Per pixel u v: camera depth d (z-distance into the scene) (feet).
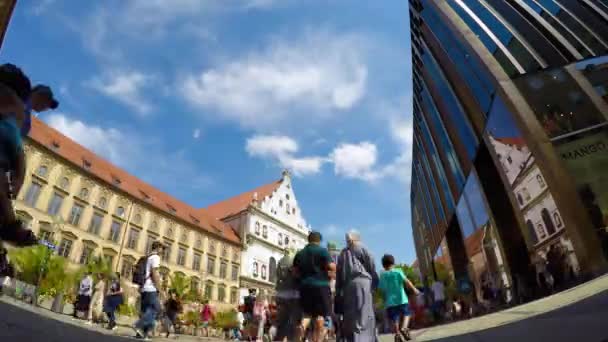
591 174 37.40
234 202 199.31
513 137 45.06
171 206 148.56
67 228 102.53
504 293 50.19
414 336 21.34
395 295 20.31
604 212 35.19
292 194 210.38
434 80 74.43
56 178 103.30
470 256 64.64
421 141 97.35
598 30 45.01
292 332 17.90
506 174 47.70
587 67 43.21
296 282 17.26
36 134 103.45
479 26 55.98
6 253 5.09
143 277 20.04
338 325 15.10
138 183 145.28
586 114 40.42
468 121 58.65
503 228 50.24
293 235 199.62
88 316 38.70
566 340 9.09
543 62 45.57
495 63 49.67
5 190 4.75
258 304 34.63
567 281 36.22
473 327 19.26
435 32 69.77
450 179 73.56
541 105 43.09
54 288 59.31
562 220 37.06
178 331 70.33
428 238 109.81
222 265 155.33
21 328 8.91
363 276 13.99
